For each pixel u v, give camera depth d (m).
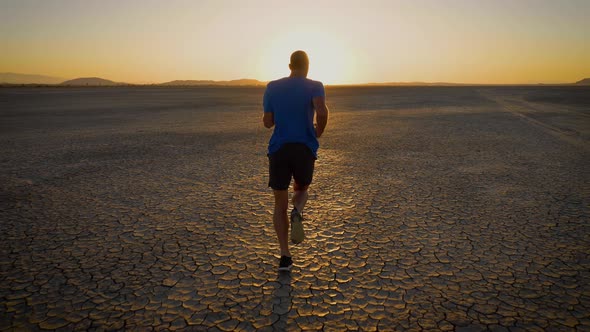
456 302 2.68
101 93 54.06
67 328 2.39
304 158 3.11
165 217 4.39
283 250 3.16
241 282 2.97
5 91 58.81
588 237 3.76
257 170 6.73
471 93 47.69
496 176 6.14
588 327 2.39
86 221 4.26
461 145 9.13
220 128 13.07
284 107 3.08
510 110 19.84
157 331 2.37
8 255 3.41
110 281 2.97
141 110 22.09
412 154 8.08
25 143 9.80
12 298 2.73
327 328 2.40
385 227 4.07
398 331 2.37
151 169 6.80
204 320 2.48
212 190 5.49
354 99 35.25
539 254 3.41
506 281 2.95
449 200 4.95
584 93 44.69
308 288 2.88
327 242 3.71
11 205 4.80
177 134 11.47
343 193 5.30
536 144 9.16
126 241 3.72
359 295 2.78
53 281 2.97
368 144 9.42
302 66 3.20
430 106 23.98
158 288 2.88
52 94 47.72
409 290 2.84
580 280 2.96
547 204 4.76
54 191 5.42
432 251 3.49
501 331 2.37
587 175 6.15
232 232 3.96
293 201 3.28
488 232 3.90
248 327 2.41
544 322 2.45
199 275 3.07
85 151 8.62
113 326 2.42
